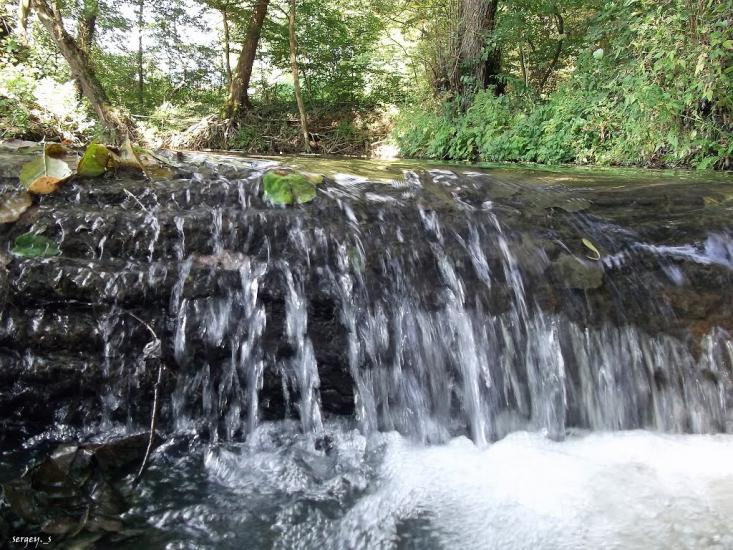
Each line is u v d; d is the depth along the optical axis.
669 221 2.97
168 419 2.23
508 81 11.71
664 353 2.49
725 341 2.52
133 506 1.83
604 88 8.20
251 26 14.98
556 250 2.65
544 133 8.80
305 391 2.33
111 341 2.20
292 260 2.41
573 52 12.41
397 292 2.44
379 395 2.36
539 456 2.19
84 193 2.48
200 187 2.65
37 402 2.16
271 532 1.75
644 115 6.63
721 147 5.67
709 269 2.67
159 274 2.25
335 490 1.98
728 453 2.21
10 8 12.04
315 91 16.70
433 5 13.69
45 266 2.18
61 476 1.83
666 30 6.16
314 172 3.06
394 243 2.54
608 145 7.56
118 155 2.75
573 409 2.43
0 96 9.09
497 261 2.56
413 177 3.26
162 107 15.08
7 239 2.23
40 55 12.35
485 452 2.24
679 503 1.87
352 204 2.70
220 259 2.35
